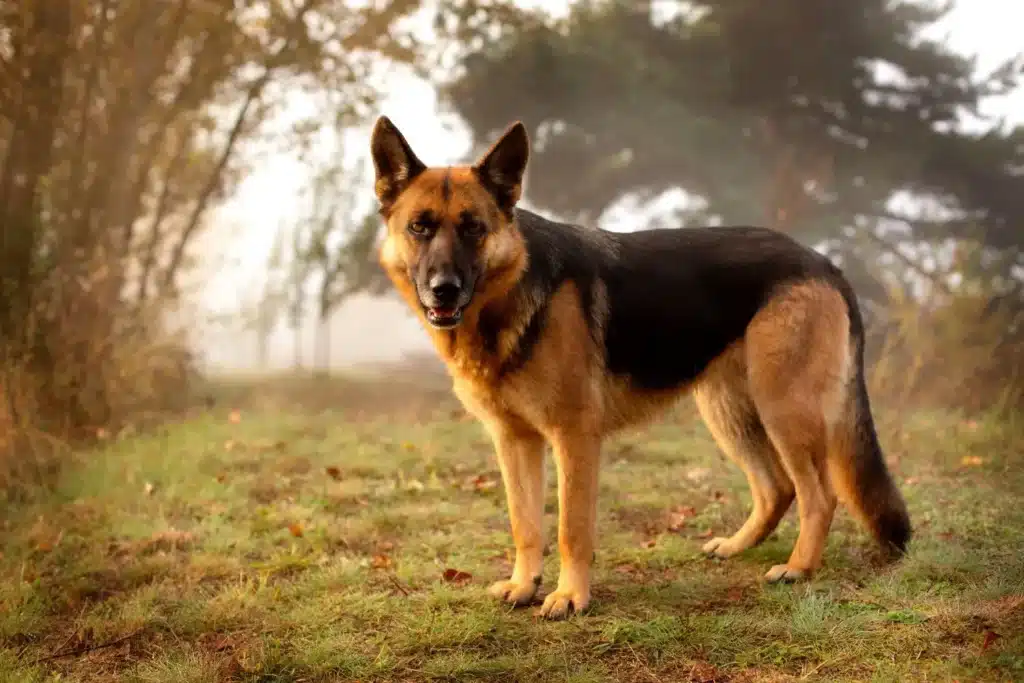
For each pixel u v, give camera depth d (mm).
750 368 3951
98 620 3508
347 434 7664
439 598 3605
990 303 8352
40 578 3951
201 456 6543
